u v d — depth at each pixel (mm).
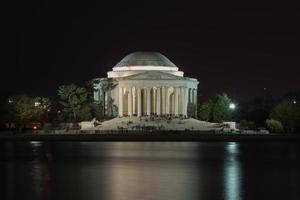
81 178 149000
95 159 191125
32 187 135250
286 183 141000
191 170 165000
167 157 197250
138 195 126000
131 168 169125
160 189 133000
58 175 154500
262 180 145750
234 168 169375
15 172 160375
